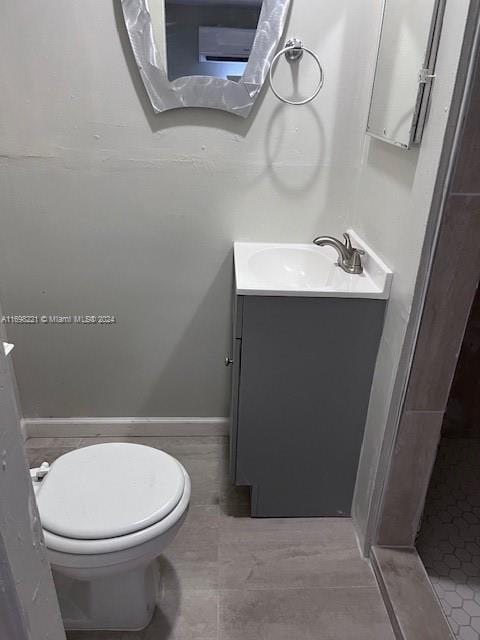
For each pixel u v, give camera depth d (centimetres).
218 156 166
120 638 133
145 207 172
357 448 162
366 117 160
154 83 154
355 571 153
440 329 122
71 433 207
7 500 53
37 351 193
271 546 160
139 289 185
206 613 139
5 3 145
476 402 204
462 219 111
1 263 178
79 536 109
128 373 199
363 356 148
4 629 57
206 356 197
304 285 170
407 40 122
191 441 207
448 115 104
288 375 150
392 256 136
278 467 164
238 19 149
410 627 132
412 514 149
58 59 152
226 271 183
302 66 156
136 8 146
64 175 166
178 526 119
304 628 136
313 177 170
